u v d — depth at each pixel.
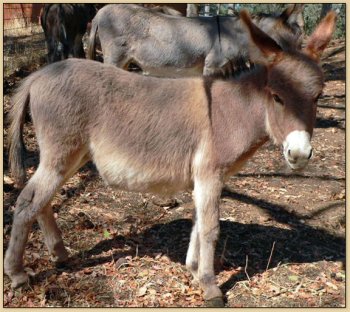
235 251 4.34
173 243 4.39
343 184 6.02
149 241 4.39
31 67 8.69
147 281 3.79
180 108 3.52
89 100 3.46
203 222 3.50
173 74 7.40
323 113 8.82
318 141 7.53
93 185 5.36
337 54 13.14
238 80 3.48
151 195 5.26
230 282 3.86
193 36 7.20
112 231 4.46
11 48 9.73
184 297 3.64
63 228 4.43
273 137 3.32
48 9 7.48
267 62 3.27
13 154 3.67
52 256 3.92
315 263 4.22
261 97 3.36
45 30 7.61
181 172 3.56
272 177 6.12
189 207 5.09
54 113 3.43
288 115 3.14
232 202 5.32
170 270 3.96
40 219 3.80
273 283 3.88
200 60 7.32
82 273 3.83
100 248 4.21
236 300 3.63
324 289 3.82
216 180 3.48
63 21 7.46
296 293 3.76
